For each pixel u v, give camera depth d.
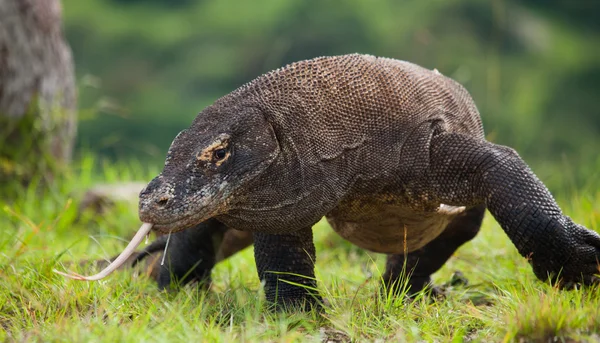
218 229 12.96
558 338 9.23
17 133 19.81
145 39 67.00
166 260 13.05
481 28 57.38
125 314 10.64
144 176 22.06
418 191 10.81
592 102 62.19
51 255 13.26
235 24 65.88
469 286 12.73
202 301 11.11
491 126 23.91
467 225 12.35
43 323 10.32
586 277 10.38
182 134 10.09
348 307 10.85
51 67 20.34
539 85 60.53
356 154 10.52
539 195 10.34
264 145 9.98
